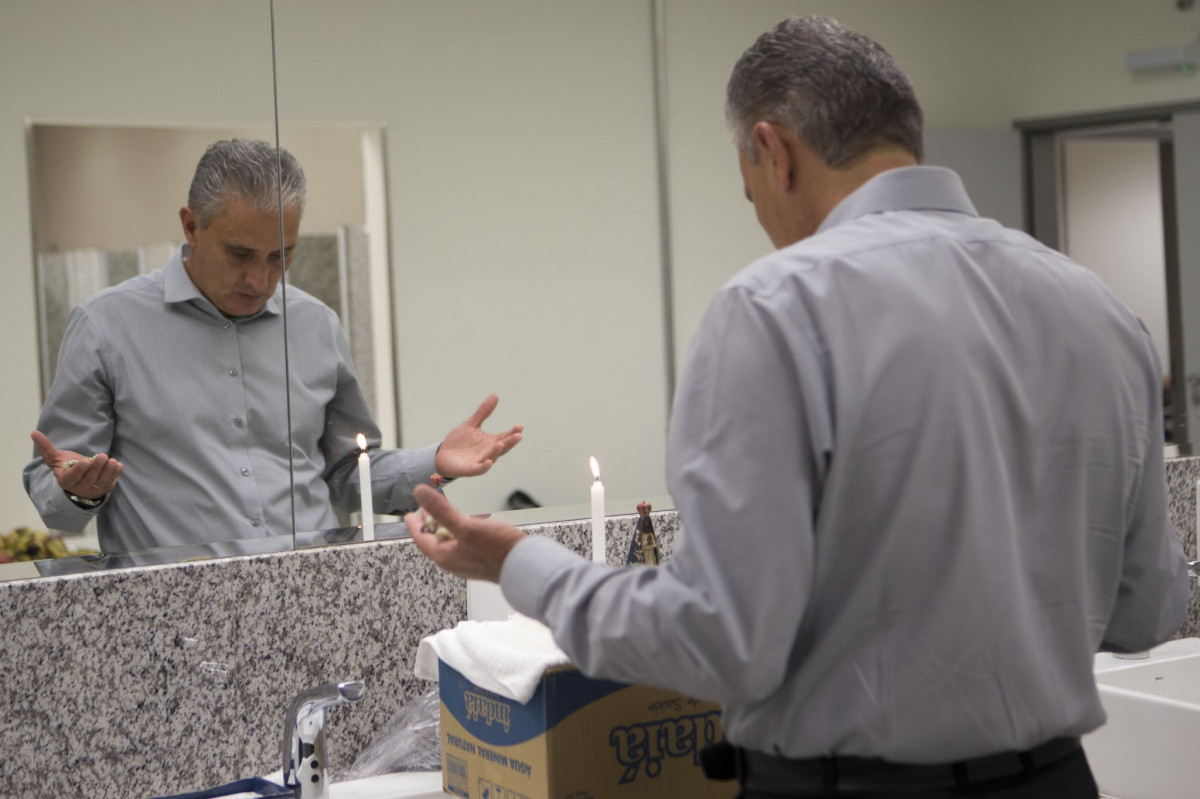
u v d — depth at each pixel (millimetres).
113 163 1318
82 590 1216
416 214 1524
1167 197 2025
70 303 1285
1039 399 817
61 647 1206
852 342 760
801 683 792
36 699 1193
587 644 791
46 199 1278
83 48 1302
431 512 854
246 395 1379
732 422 742
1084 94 1948
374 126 1491
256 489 1381
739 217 1791
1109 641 994
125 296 1312
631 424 1702
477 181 1576
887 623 777
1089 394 836
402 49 1515
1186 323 2045
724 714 861
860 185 860
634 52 1703
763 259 803
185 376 1342
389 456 1489
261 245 1395
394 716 1389
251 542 1374
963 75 1868
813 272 777
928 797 792
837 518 764
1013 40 1901
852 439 752
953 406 764
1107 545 876
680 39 1737
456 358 1554
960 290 802
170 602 1262
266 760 1314
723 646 722
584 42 1662
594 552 1397
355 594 1368
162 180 1340
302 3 1437
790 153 875
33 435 1260
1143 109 1985
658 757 1055
